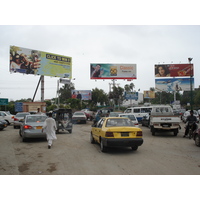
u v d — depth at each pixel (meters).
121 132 8.52
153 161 7.39
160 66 45.34
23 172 6.18
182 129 19.16
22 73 36.25
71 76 42.78
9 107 47.50
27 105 36.19
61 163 7.17
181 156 8.22
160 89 46.47
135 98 55.44
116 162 7.26
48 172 6.16
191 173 5.98
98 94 66.81
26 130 11.57
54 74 40.31
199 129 10.56
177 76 44.91
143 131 17.52
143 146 10.57
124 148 9.96
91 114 34.44
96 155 8.41
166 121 14.05
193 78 45.56
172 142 11.89
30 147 10.34
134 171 6.19
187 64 44.78
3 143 11.61
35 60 37.91
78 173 6.03
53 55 40.28
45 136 11.72
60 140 12.62
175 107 45.38
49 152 9.07
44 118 12.80
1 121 18.64
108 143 8.33
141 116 24.55
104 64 44.94
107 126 9.05
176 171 6.17
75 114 27.62
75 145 10.83
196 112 26.41
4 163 7.25
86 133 16.50
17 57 35.88
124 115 16.25
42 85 38.75
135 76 44.97
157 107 16.59
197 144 10.62
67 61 42.25
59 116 16.11
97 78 44.69
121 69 45.09
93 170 6.31
